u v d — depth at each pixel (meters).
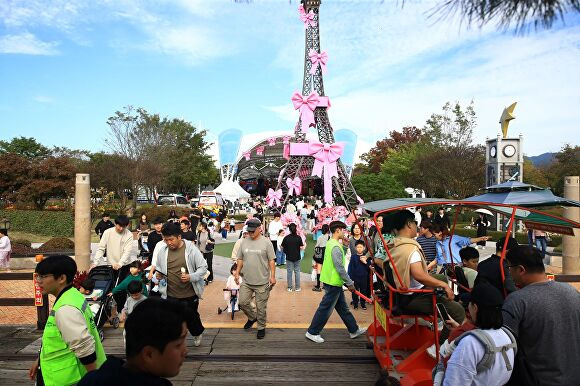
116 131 37.59
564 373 2.81
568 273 10.41
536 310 2.88
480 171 29.75
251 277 6.43
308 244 19.55
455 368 2.67
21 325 7.07
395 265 4.41
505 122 22.27
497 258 4.51
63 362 3.01
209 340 6.32
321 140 29.45
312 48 29.98
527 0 1.89
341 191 27.89
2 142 46.88
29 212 23.91
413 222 4.56
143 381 1.79
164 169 36.59
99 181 33.78
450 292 4.10
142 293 6.34
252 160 58.53
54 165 27.67
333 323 7.38
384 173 41.25
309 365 5.42
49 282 3.04
